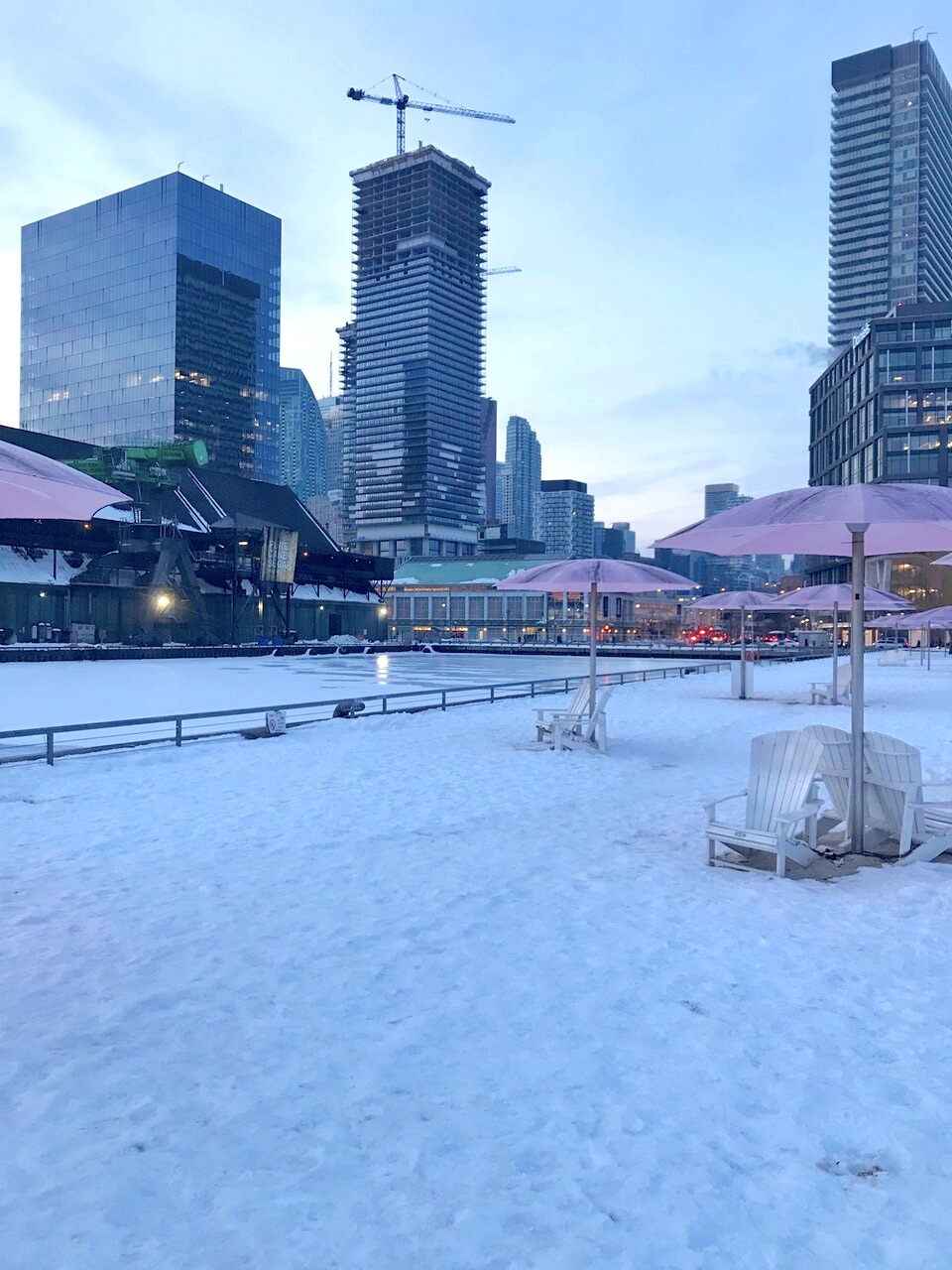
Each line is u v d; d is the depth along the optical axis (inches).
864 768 307.7
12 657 1959.9
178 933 224.1
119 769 495.8
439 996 182.7
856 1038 162.2
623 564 566.6
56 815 375.6
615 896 254.4
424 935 221.3
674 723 737.0
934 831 307.1
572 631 5452.8
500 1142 128.3
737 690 1013.8
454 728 703.7
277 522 3614.7
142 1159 124.6
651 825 353.7
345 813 377.4
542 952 208.4
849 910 241.0
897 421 4677.7
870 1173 120.7
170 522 2790.4
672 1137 129.3
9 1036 165.0
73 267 7741.1
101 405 7618.1
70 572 2615.7
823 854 301.3
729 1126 132.4
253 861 295.7
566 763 517.3
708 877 275.4
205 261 7519.7
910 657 2422.5
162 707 910.4
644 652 2696.9
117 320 7509.8
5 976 194.9
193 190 7391.7
